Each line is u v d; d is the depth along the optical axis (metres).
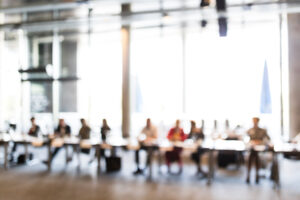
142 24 11.44
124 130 11.33
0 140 8.51
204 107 10.79
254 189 6.42
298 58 9.86
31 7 9.91
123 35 11.29
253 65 10.30
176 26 11.07
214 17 8.65
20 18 11.95
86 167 8.70
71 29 12.05
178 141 8.09
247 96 10.38
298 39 9.85
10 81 13.19
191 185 6.74
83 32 11.97
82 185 6.73
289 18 9.88
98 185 6.74
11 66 13.02
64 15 11.30
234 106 10.50
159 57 11.38
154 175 7.73
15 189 6.42
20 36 12.68
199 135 7.99
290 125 9.94
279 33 10.02
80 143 8.24
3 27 10.69
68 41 12.69
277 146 7.09
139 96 11.65
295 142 7.55
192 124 8.44
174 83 11.28
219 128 9.88
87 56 11.90
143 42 11.50
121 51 11.38
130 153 10.93
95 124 11.85
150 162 7.49
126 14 9.65
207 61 10.70
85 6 9.83
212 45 10.61
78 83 12.01
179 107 11.27
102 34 11.98
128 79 11.39
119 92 11.53
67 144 8.22
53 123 12.52
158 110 11.45
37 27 10.41
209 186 6.66
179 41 11.18
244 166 8.88
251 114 10.34
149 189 6.41
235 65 10.43
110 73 11.70
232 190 6.33
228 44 10.48
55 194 6.06
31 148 11.91
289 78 9.94
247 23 10.39
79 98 12.45
